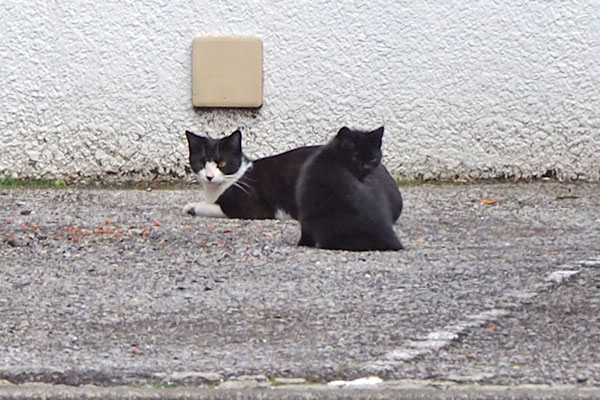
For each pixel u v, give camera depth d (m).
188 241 12.04
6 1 15.62
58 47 15.68
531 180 15.99
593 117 15.86
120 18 15.65
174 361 8.02
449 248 11.71
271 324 8.88
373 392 7.48
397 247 11.54
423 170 15.91
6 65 15.70
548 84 15.79
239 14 15.64
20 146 15.88
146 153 15.89
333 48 15.68
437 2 15.64
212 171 13.38
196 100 15.66
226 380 7.68
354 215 11.47
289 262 10.99
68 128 15.84
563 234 12.50
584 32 15.70
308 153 13.58
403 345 8.38
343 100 15.77
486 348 8.34
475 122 15.84
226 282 10.23
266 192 13.49
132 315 9.16
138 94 15.77
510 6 15.66
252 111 15.81
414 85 15.75
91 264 11.01
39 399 7.50
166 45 15.70
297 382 7.66
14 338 8.55
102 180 15.93
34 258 11.27
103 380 7.70
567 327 8.82
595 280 10.23
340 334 8.62
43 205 14.16
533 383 7.63
